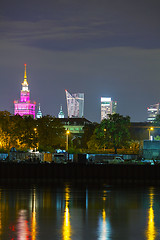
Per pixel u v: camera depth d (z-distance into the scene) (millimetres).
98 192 80625
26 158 133250
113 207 59219
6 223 44938
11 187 89875
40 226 43375
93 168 109375
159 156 136500
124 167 109000
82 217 49719
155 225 44906
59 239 37188
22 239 36938
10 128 176750
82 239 37469
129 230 41938
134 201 66625
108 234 39875
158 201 66750
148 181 107875
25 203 62625
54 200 67000
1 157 146125
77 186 93000
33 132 180125
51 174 109500
